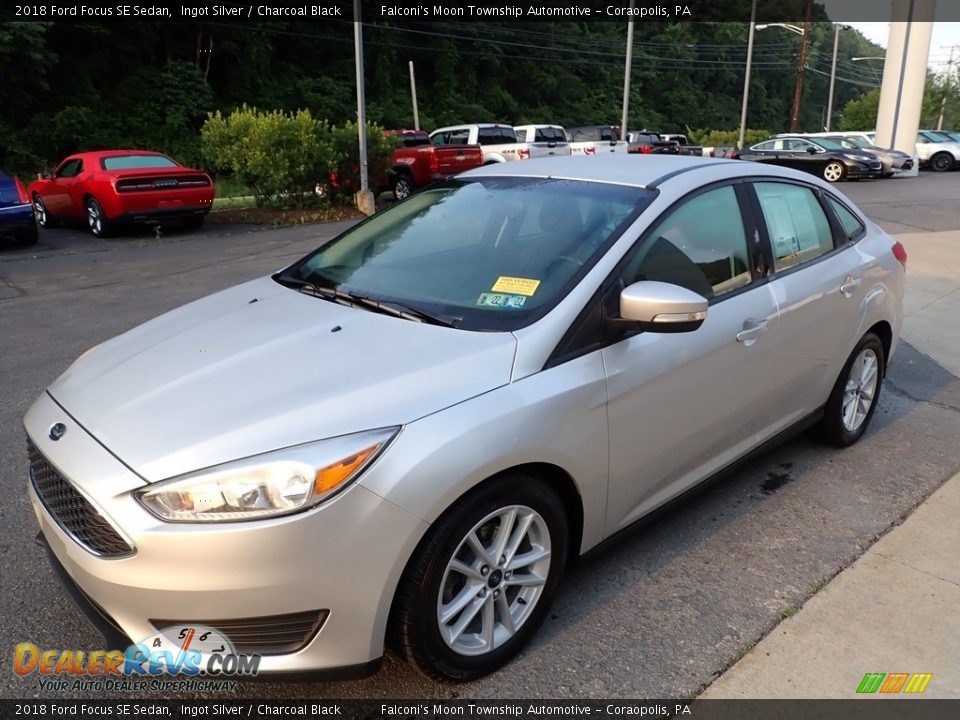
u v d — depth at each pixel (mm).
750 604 2996
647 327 2688
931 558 3307
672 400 3014
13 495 3789
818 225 4051
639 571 3221
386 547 2213
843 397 4250
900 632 2830
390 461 2223
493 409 2420
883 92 26156
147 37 40844
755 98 86438
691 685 2580
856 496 3865
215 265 10406
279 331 2867
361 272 3357
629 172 3455
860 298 4113
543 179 3553
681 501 3312
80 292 8750
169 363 2729
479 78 59094
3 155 31906
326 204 16922
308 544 2137
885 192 19297
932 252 10344
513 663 2682
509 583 2613
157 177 13062
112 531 2205
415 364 2504
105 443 2342
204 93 40156
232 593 2139
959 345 6484
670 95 74875
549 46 63906
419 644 2369
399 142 18094
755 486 3977
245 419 2305
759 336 3396
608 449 2779
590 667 2662
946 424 4820
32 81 32781
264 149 16031
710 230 3332
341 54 51469
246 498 2137
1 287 9102
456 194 3707
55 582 3111
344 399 2352
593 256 2898
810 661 2682
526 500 2553
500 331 2680
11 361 6074
